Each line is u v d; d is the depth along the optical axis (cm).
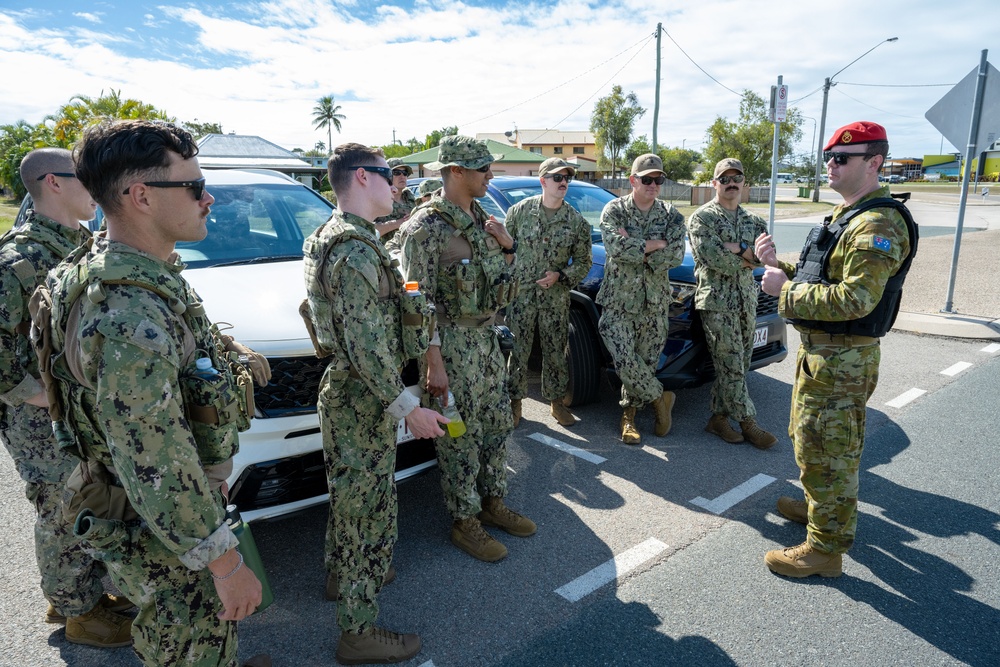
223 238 365
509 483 359
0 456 398
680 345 416
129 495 135
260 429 251
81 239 222
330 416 217
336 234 197
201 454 149
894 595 259
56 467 217
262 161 2002
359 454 216
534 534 306
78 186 215
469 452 283
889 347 614
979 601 255
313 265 204
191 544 136
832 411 256
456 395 274
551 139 7069
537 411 470
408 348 218
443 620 247
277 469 257
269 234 380
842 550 266
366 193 208
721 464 380
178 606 152
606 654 228
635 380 396
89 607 234
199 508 136
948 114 691
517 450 402
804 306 250
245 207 396
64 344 138
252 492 253
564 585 267
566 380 437
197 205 143
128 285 132
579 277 410
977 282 898
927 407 461
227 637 163
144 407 128
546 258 404
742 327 398
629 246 376
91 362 128
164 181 135
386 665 224
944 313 711
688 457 390
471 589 266
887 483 352
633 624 243
